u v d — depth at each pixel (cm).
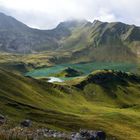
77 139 5119
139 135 16650
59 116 15162
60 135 4753
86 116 19475
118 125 18038
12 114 12500
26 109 14200
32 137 3181
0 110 12312
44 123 12938
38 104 18438
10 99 15088
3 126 4134
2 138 2697
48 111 15925
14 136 2805
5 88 17850
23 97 18025
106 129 15650
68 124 14100
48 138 4072
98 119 17875
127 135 15712
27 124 6016
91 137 6456
